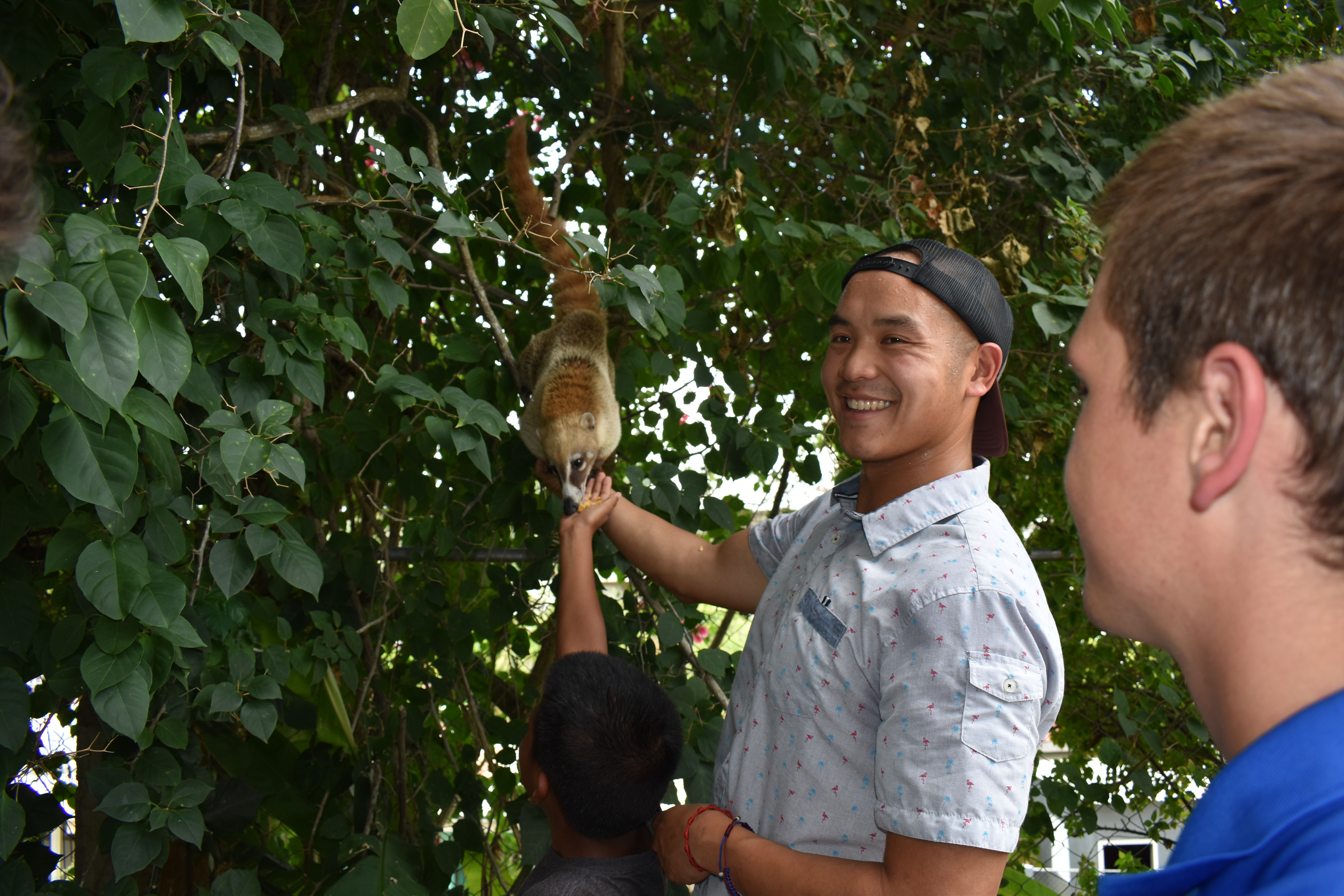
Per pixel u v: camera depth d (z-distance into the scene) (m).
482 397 2.78
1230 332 0.57
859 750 1.46
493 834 3.29
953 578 1.37
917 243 1.64
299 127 2.62
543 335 3.51
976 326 1.59
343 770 2.89
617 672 1.75
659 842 1.62
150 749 2.05
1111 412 0.66
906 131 3.50
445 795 2.83
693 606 2.80
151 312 1.58
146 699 1.74
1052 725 1.48
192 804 2.00
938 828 1.26
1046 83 3.81
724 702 2.65
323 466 3.02
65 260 1.51
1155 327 0.61
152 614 1.72
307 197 2.88
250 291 2.20
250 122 2.79
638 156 3.11
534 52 3.42
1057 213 3.34
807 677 1.51
